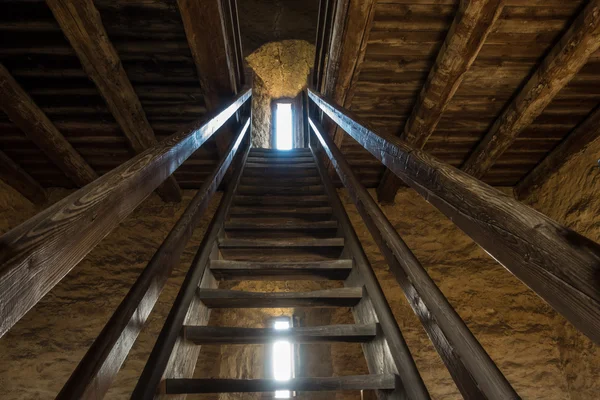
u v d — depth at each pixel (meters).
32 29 2.59
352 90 3.29
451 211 0.97
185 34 2.72
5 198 3.86
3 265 0.51
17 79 2.96
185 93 3.27
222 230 2.54
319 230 2.71
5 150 3.70
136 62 2.97
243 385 1.36
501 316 3.97
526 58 2.98
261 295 1.82
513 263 0.69
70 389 0.86
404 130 3.69
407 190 4.71
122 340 1.08
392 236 1.64
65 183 4.27
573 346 3.69
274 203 3.22
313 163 4.48
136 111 3.19
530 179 4.27
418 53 3.03
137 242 4.22
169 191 4.28
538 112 3.27
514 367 3.74
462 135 3.79
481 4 2.49
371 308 1.76
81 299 3.84
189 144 1.70
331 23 3.10
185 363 1.51
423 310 1.28
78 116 3.35
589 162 3.68
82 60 2.71
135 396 1.16
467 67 2.90
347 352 4.40
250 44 7.20
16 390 3.41
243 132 4.02
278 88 8.33
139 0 2.52
